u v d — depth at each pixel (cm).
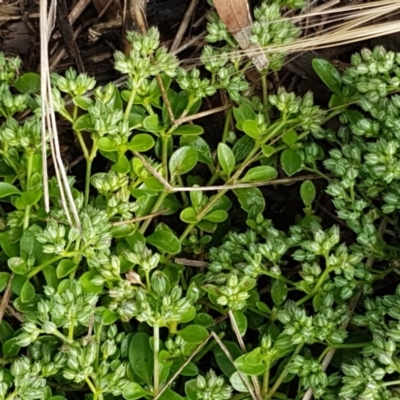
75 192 13
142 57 13
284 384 13
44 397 11
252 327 13
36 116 13
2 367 12
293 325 12
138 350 12
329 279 12
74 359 11
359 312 13
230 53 13
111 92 13
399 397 11
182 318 12
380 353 11
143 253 12
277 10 13
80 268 13
